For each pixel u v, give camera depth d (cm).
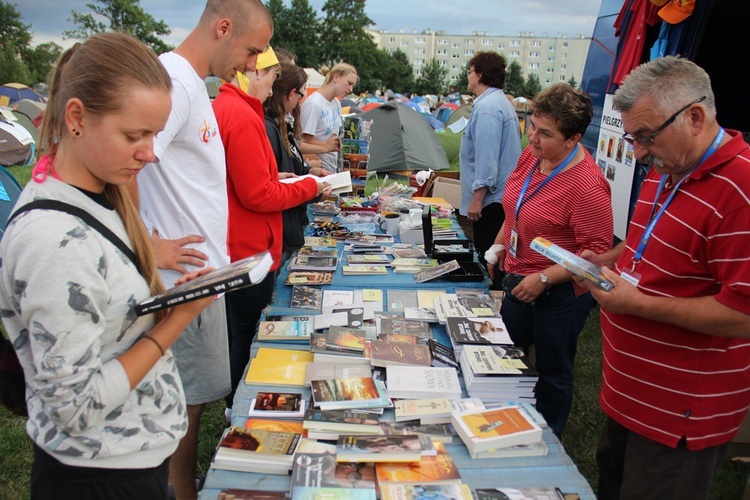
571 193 221
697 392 151
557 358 243
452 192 557
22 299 90
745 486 246
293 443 159
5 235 93
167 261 163
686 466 158
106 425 105
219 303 205
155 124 97
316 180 257
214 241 196
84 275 92
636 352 161
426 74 6919
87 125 92
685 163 144
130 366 102
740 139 140
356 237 392
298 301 274
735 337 136
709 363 149
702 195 141
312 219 457
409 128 905
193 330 198
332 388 185
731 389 152
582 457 285
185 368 202
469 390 196
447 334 246
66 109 91
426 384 190
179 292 103
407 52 9700
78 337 92
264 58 256
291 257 341
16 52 3981
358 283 306
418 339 230
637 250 162
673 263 149
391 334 233
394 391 186
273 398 183
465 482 153
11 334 100
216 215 194
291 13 6081
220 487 147
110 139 93
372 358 205
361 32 6375
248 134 216
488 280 312
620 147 395
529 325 254
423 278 307
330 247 364
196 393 203
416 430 172
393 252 358
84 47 93
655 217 157
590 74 482
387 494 140
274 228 245
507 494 145
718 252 138
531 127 222
